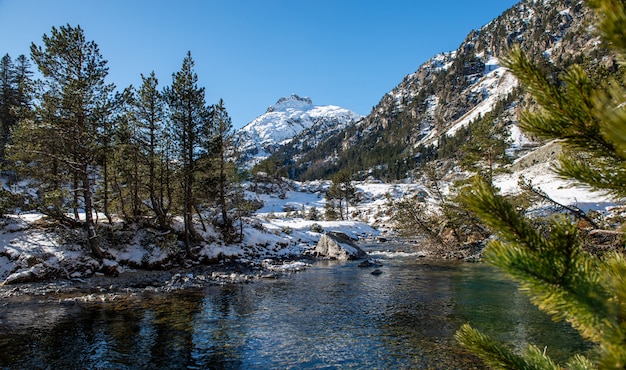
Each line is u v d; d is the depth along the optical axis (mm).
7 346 9508
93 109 20016
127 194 27922
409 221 30703
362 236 52906
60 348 9414
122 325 11367
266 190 100688
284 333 10703
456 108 187375
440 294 15039
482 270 20578
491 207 1673
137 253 22875
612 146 1590
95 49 20922
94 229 20812
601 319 1384
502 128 28406
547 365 2039
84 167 20484
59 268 18766
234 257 27000
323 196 103938
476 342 2189
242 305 13945
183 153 25859
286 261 27609
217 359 8906
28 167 21703
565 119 1630
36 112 19031
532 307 12625
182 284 18062
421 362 8516
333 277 20047
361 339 10133
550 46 187875
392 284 17516
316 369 8352
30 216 23938
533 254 1586
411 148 178625
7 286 16625
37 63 19484
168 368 8398
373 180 134125
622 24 1064
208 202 30438
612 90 1302
